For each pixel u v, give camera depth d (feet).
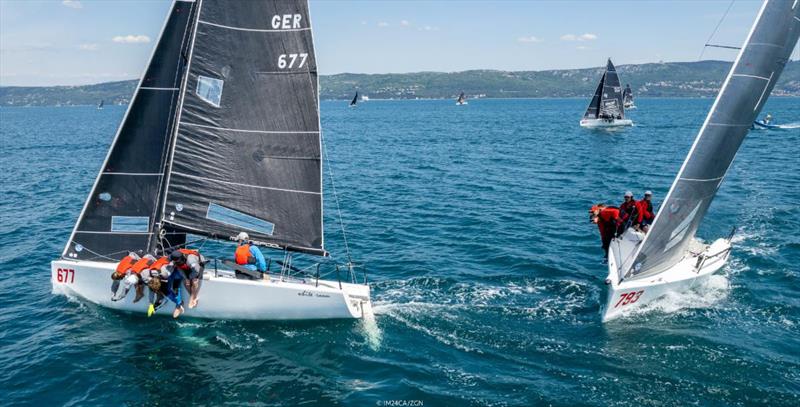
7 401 38.37
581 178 127.65
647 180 124.06
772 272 61.05
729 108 48.98
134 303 50.01
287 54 46.80
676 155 170.71
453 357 43.62
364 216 90.68
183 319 49.73
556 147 198.59
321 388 39.70
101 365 42.63
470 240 75.46
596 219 61.05
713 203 96.63
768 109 510.58
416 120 419.13
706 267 57.00
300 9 45.96
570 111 590.55
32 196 110.83
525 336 46.93
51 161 167.43
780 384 39.32
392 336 47.01
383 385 39.91
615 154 174.60
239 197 49.34
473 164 152.35
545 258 67.41
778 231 77.71
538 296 55.67
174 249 50.14
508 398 38.22
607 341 45.93
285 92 47.52
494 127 320.09
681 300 53.72
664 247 52.47
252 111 47.91
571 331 47.83
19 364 42.86
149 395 39.06
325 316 49.42
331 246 73.56
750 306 52.49
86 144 224.74
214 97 47.42
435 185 119.34
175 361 43.19
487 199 103.50
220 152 48.42
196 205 49.03
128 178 50.03
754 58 48.49
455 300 54.65
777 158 158.92
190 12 47.65
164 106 48.83
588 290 57.21
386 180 126.52
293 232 50.26
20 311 52.31
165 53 47.93
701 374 40.83
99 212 50.70
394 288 57.88
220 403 38.11
